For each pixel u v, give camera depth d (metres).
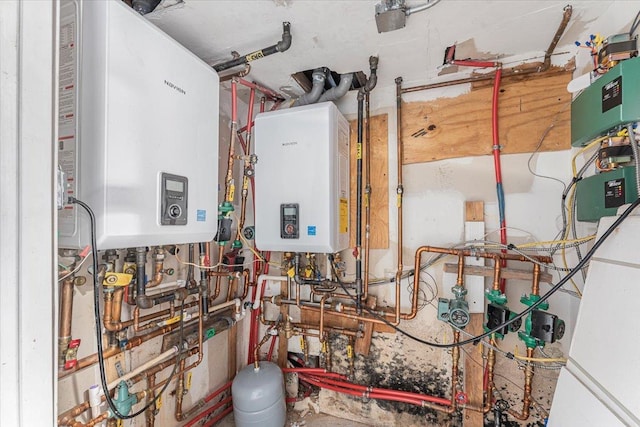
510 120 1.42
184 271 1.46
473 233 1.45
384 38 1.19
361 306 1.57
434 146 1.55
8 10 0.40
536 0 0.98
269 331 1.78
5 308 0.40
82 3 0.74
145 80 0.83
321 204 1.35
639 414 0.59
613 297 0.74
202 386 1.59
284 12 1.03
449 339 1.50
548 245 1.32
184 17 1.06
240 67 1.38
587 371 0.78
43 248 0.44
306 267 1.69
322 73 1.46
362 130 1.60
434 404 1.49
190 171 0.99
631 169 0.86
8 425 0.40
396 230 1.62
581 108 1.09
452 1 0.97
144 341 1.19
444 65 1.41
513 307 1.41
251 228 1.63
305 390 1.84
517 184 1.41
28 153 0.42
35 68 0.43
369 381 1.67
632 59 0.84
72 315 1.00
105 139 0.73
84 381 1.04
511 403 1.41
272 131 1.44
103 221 0.73
